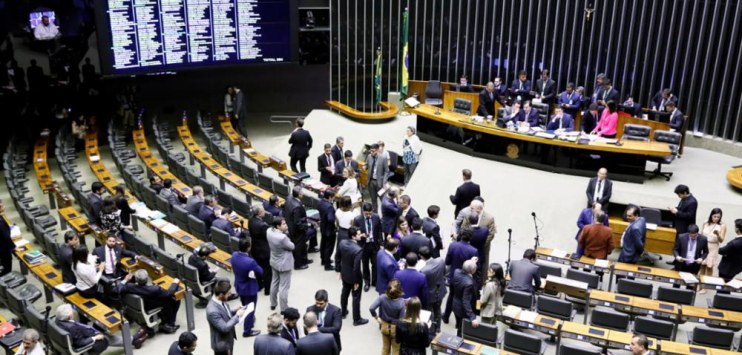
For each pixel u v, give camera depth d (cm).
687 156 1655
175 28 1756
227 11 1805
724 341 897
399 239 1084
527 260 1008
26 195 1544
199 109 2077
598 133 1507
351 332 1024
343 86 2216
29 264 1098
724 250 1092
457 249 979
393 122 1994
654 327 916
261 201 1399
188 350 725
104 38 1677
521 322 940
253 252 1112
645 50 1794
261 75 2242
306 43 2003
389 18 2123
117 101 1938
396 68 2172
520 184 1460
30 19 1655
